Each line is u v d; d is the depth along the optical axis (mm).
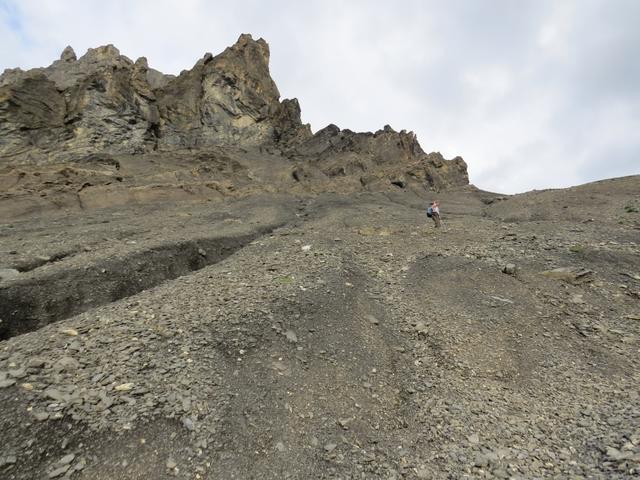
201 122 85812
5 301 16219
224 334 11883
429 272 19250
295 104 110500
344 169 80438
